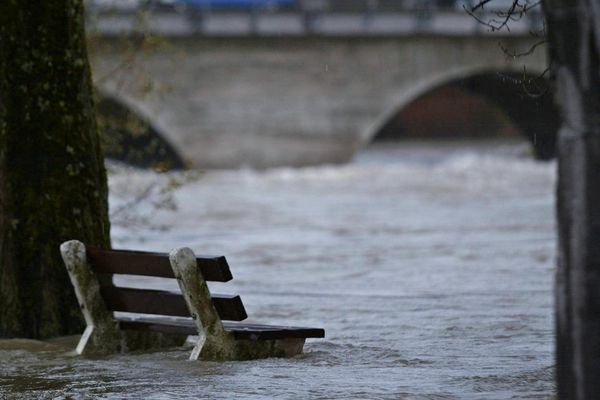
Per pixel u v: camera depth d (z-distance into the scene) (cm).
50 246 3600
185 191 13938
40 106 3609
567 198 1791
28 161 3600
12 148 3591
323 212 10812
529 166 18812
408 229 8738
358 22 18375
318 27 18250
